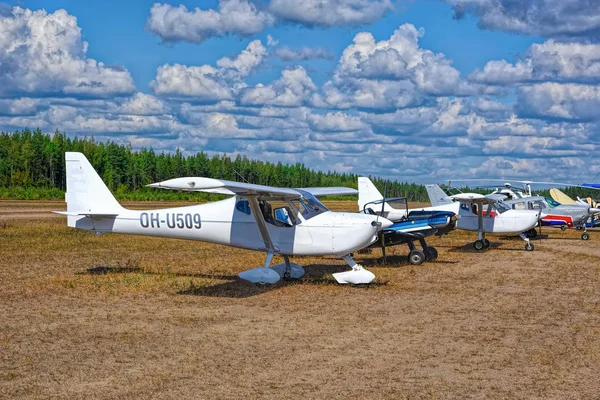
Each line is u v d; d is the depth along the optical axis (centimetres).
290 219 1254
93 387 609
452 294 1159
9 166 9275
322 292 1164
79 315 935
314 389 608
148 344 771
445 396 593
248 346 766
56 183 9962
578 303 1073
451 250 2097
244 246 1288
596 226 3219
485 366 690
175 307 1005
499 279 1366
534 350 758
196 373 656
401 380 639
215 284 1237
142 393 593
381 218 1245
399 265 1617
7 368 669
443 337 820
